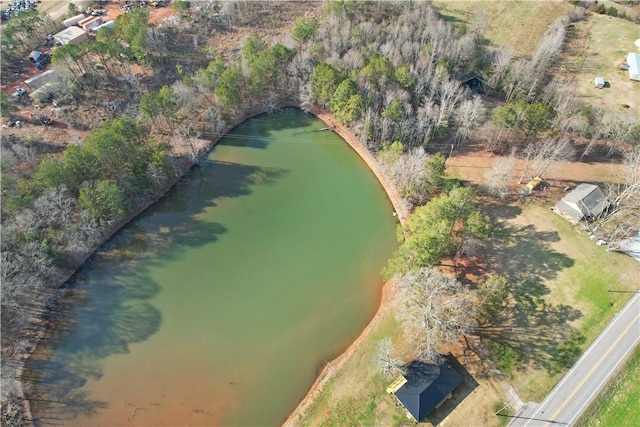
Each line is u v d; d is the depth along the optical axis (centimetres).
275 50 12494
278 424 7256
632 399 7131
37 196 9275
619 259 9050
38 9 15150
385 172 11262
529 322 8050
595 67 14000
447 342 7781
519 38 15162
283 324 8519
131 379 7806
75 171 9550
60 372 7869
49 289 8862
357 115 11762
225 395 7600
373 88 11888
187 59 13712
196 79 12244
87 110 11850
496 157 11375
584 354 7619
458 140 11825
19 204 8962
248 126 12738
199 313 8706
